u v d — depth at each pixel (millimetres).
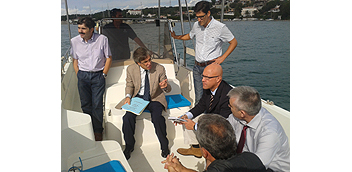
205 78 1815
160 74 2145
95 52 2152
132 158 2043
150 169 1913
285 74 11680
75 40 2123
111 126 2141
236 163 1085
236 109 1316
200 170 1908
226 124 1110
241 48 17547
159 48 2941
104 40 2172
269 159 1215
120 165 1477
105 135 2359
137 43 2807
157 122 2053
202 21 2209
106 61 2238
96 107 2256
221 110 1865
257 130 1328
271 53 16016
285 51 16438
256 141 1336
